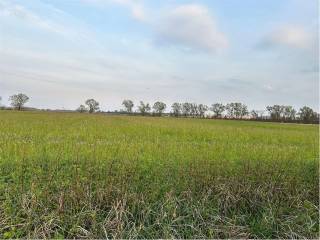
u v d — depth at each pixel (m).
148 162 10.25
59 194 7.23
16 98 122.25
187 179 8.45
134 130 24.52
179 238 6.37
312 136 25.97
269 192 7.98
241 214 7.41
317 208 7.55
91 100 135.12
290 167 10.42
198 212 6.97
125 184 7.75
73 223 6.47
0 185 7.56
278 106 103.81
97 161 9.88
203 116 125.50
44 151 11.30
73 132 20.38
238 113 118.38
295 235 6.62
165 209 6.97
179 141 17.89
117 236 6.14
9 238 5.94
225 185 8.04
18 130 20.25
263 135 25.34
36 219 6.33
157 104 129.12
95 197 7.32
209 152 12.59
